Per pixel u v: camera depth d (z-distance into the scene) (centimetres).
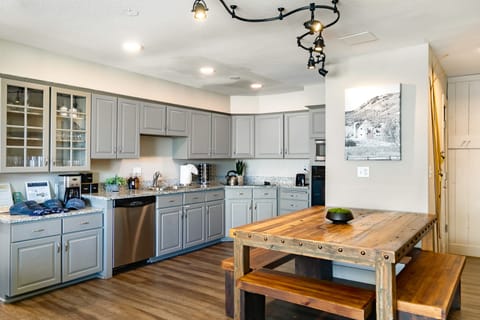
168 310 296
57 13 266
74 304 307
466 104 468
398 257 199
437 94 390
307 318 287
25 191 366
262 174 624
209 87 535
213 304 309
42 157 352
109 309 297
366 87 359
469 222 468
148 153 500
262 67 418
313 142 511
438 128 392
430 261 278
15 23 286
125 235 394
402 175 344
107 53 365
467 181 469
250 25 287
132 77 443
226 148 587
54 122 360
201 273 394
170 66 415
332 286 234
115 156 415
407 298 206
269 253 313
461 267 264
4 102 323
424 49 331
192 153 524
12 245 304
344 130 378
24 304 307
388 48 343
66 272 343
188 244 477
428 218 299
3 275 309
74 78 382
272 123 577
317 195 503
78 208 365
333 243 212
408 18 271
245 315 254
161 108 473
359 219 295
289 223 277
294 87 533
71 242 347
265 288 235
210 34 308
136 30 300
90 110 391
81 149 386
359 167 368
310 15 266
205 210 508
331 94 387
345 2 243
